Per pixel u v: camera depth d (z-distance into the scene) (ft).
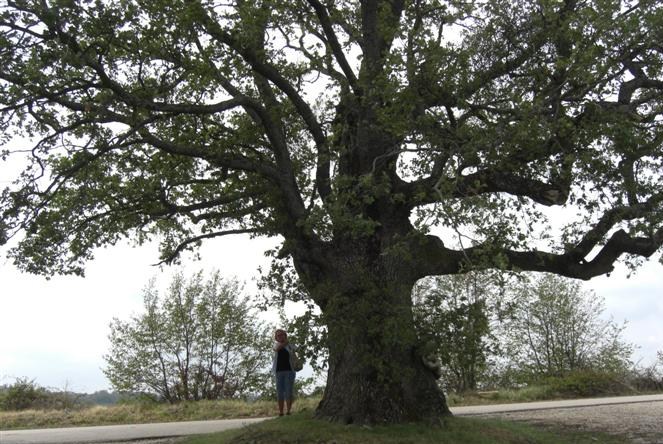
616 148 34.37
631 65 38.40
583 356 99.14
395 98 35.88
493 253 32.89
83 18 37.14
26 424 56.18
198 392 84.17
